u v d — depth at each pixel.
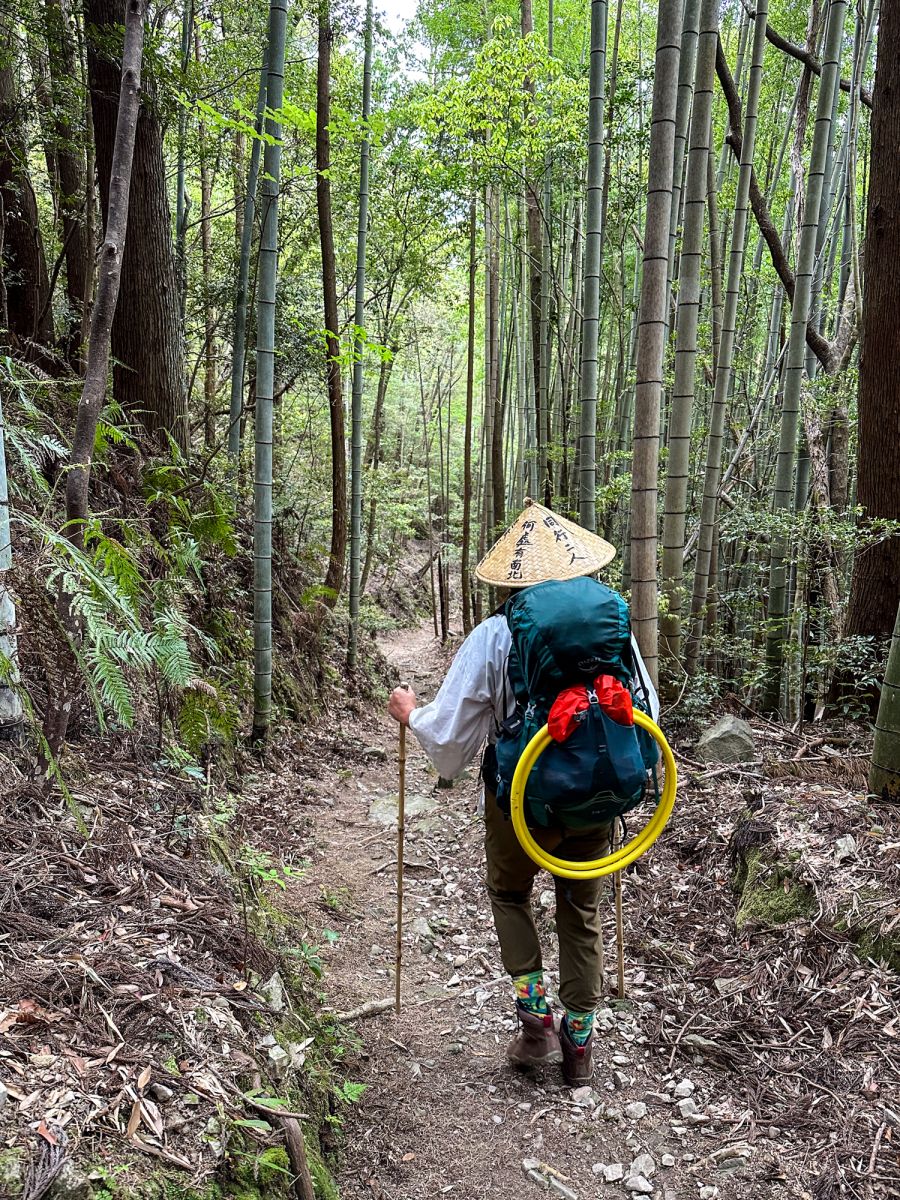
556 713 2.04
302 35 10.43
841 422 5.86
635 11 11.23
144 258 6.35
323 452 13.67
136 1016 1.83
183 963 2.09
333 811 5.08
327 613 8.10
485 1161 2.24
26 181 6.95
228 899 2.56
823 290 8.46
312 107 8.95
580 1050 2.47
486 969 3.25
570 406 9.98
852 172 5.92
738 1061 2.50
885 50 4.33
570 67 9.33
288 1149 1.78
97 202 7.91
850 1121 2.19
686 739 4.56
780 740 4.49
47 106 6.12
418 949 3.43
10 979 1.82
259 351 4.87
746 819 3.48
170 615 2.75
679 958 3.03
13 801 2.48
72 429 4.55
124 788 3.02
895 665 3.28
